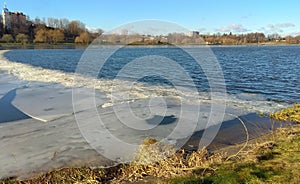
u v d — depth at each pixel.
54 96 12.30
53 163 5.75
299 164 4.90
